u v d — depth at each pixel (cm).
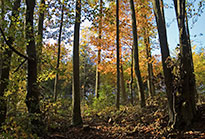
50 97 638
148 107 935
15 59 628
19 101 613
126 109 1031
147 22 1322
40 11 651
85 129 752
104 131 736
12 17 528
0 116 557
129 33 1379
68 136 680
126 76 2366
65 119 970
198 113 655
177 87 649
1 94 616
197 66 1201
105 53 1466
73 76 881
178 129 622
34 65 618
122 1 1329
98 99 1370
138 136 640
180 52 657
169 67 679
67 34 1112
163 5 958
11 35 539
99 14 691
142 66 1568
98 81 1588
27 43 573
